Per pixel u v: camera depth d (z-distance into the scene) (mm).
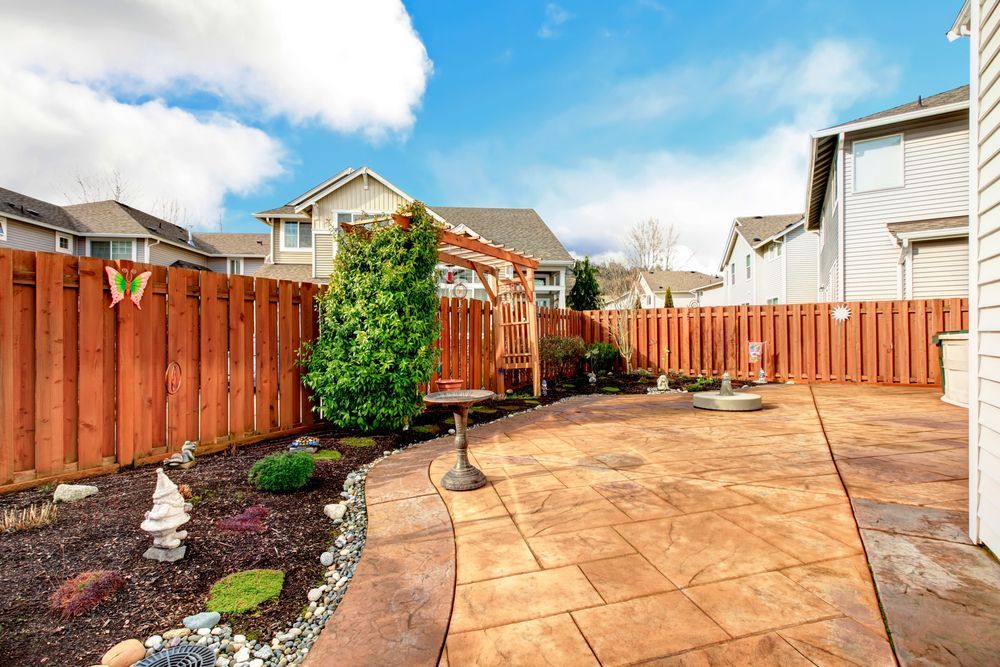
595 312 12352
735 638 1814
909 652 1696
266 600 2191
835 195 12641
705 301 33969
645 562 2441
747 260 24516
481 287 18500
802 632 1840
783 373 10195
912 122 11031
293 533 2863
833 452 4453
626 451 4711
